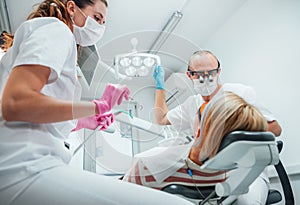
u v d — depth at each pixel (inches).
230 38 92.8
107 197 17.8
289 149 65.2
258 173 23.2
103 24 36.3
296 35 68.8
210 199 28.7
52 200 17.7
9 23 82.8
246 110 24.3
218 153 23.2
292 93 66.9
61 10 30.9
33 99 18.6
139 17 88.0
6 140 19.6
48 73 20.9
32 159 19.7
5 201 18.1
